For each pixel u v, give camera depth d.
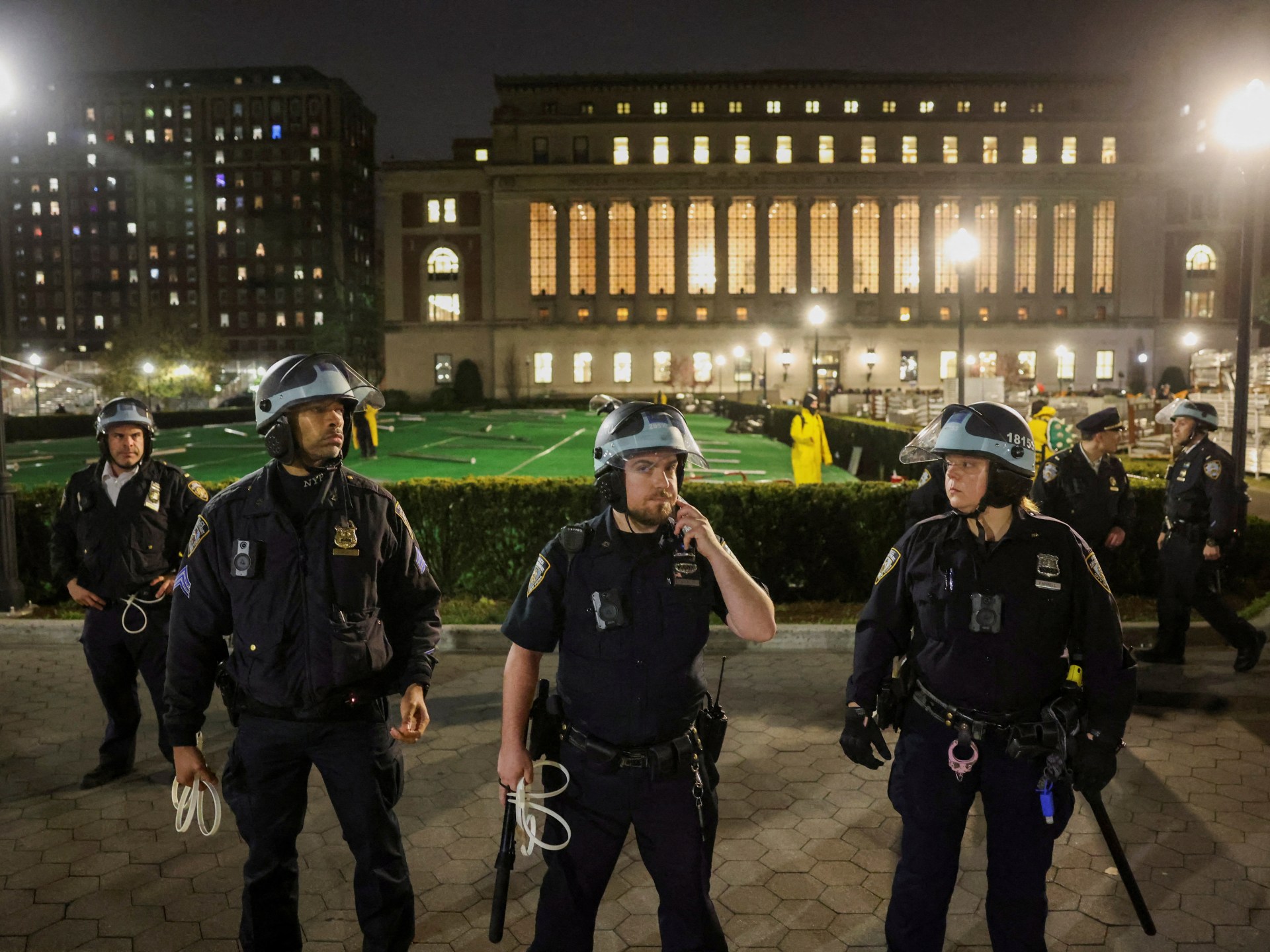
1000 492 2.72
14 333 112.31
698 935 2.60
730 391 71.50
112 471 4.77
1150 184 70.06
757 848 4.11
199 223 109.25
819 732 5.55
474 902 3.71
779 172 70.56
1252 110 7.79
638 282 72.12
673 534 2.67
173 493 4.87
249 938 2.93
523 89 73.06
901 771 2.87
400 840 3.06
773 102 72.38
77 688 6.52
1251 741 5.30
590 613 2.62
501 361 72.31
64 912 3.64
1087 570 2.75
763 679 6.63
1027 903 2.67
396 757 3.08
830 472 21.80
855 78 71.38
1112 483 6.46
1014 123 70.50
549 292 72.75
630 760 2.59
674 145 71.56
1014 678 2.69
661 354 72.06
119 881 3.88
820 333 70.94
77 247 111.19
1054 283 71.69
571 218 72.38
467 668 6.98
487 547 8.87
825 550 8.83
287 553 2.87
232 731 5.67
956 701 2.76
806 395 14.23
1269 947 3.32
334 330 101.25
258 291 109.00
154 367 74.81
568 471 20.70
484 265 73.12
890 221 71.12
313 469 2.99
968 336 71.19
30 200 111.50
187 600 2.95
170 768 5.09
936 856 2.76
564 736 2.71
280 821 2.95
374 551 2.99
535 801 2.78
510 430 36.41
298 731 2.88
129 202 110.12
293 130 108.19
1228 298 70.69
